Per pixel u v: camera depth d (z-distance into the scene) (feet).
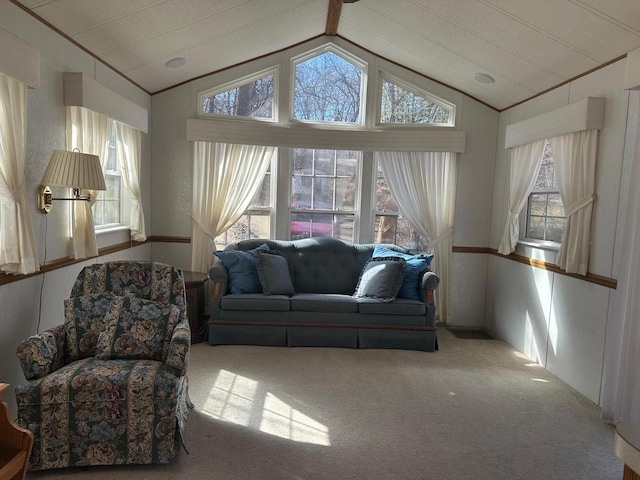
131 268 9.20
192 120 15.02
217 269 13.56
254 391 10.39
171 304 8.93
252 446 8.09
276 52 15.61
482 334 15.87
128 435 7.25
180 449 7.89
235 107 15.89
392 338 13.58
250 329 13.53
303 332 13.53
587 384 10.66
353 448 8.13
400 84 16.02
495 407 10.00
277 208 16.20
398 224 16.60
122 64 12.11
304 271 15.21
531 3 9.44
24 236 7.82
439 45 12.96
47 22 8.90
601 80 10.57
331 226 16.58
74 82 9.57
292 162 16.30
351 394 10.41
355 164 16.40
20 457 6.06
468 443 8.43
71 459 7.14
